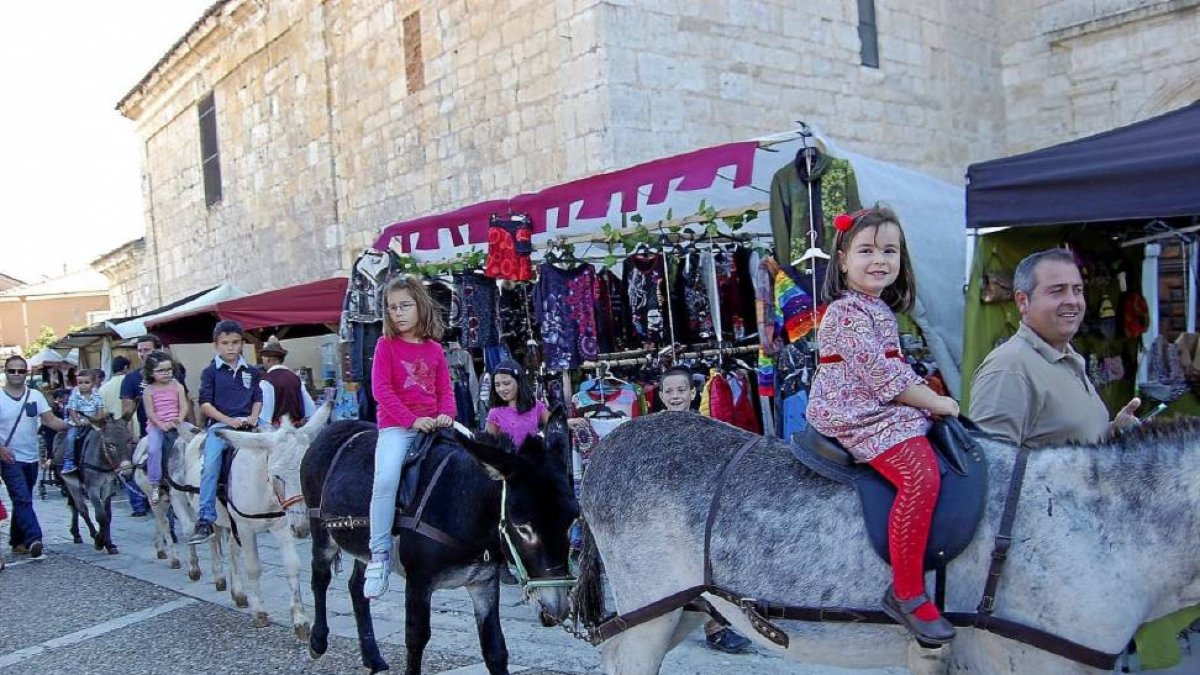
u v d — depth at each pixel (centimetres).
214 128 2088
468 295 831
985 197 528
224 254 2092
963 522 296
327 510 559
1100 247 635
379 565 496
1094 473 301
